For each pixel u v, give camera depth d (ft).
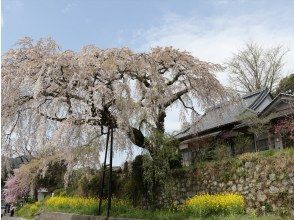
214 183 39.65
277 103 52.60
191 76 46.14
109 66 39.75
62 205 59.88
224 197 34.58
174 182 43.83
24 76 39.01
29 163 62.03
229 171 38.17
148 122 42.96
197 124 51.34
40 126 38.24
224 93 47.52
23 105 40.42
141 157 45.14
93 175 57.21
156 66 44.01
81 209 51.44
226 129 57.06
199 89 46.37
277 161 33.45
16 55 41.22
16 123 40.40
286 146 50.16
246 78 102.89
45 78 38.58
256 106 63.26
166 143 42.68
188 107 49.03
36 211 74.84
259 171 34.99
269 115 52.37
